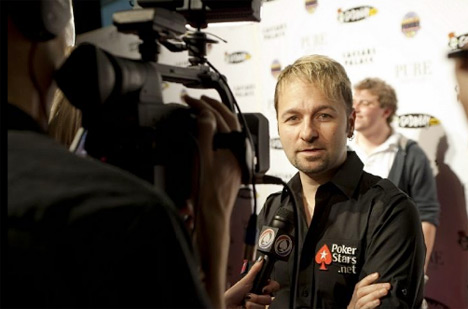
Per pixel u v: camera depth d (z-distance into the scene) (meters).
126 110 0.68
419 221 1.37
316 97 1.42
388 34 2.99
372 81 3.02
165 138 0.70
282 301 1.42
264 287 1.21
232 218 3.52
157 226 0.48
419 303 1.36
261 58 3.61
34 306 0.47
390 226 1.33
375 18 3.04
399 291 1.26
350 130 1.52
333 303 1.37
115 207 0.47
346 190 1.43
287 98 1.45
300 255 1.43
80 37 4.25
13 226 0.48
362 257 1.37
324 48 3.29
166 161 0.70
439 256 2.80
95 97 0.63
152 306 0.47
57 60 0.65
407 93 2.92
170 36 0.78
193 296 0.50
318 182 1.48
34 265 0.47
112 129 0.69
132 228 0.47
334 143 1.42
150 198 0.49
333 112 1.42
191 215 0.71
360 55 3.11
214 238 0.68
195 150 0.68
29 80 0.61
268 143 0.85
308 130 1.41
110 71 0.64
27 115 0.58
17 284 0.47
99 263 0.46
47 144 0.55
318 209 1.45
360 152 3.06
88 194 0.48
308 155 1.42
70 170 0.51
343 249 1.38
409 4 2.89
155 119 0.70
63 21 0.64
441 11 2.78
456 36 2.73
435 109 2.82
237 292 1.19
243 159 0.72
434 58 2.82
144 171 0.68
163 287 0.48
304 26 3.38
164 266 0.48
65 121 1.31
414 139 2.89
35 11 0.59
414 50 2.89
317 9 3.30
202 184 0.69
